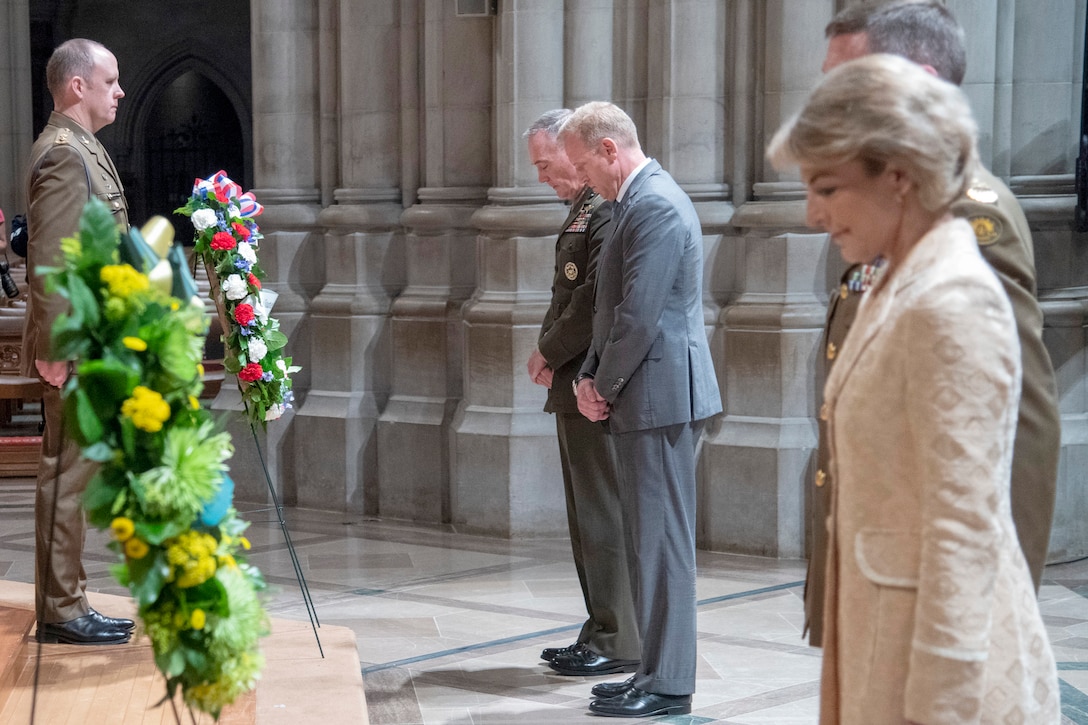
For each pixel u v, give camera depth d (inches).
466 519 285.0
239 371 182.5
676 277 158.9
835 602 78.3
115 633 183.2
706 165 269.4
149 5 792.3
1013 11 253.6
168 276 92.4
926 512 68.9
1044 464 84.1
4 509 313.1
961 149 71.9
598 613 184.5
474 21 289.9
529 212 275.6
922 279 71.0
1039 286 254.7
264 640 190.2
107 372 85.7
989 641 70.1
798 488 257.1
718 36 267.0
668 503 160.6
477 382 283.9
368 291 309.1
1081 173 243.9
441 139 295.9
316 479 311.1
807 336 257.9
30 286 174.9
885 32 89.5
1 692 159.5
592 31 275.4
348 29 307.1
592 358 165.8
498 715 167.0
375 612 221.0
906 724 70.6
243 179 813.9
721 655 194.1
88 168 174.9
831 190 73.0
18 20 525.7
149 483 85.7
